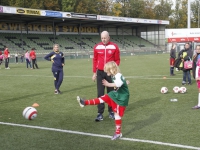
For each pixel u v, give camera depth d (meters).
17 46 39.34
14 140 5.03
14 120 6.46
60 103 8.41
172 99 8.32
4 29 41.88
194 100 8.23
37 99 9.16
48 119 6.49
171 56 14.81
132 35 61.00
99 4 70.62
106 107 7.67
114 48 6.31
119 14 75.81
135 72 17.31
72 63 28.62
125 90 5.05
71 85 12.30
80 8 62.03
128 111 7.11
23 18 39.97
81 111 7.26
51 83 13.16
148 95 9.29
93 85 12.15
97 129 5.60
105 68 5.02
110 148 4.50
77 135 5.23
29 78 15.58
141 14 78.56
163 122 5.97
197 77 7.12
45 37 45.62
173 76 14.66
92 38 52.16
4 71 20.83
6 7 32.50
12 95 10.02
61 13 38.53
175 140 4.78
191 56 11.22
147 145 4.58
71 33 50.84
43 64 28.98
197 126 5.59
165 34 57.44
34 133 5.42
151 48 55.97
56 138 5.09
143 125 5.79
